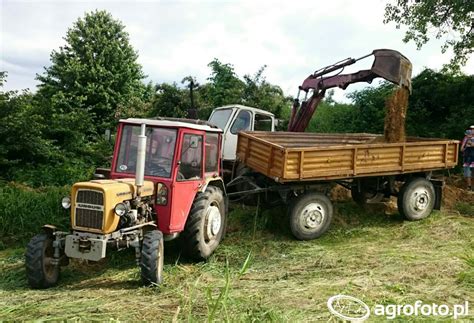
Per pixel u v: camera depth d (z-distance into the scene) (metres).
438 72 16.38
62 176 11.69
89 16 26.11
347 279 5.19
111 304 4.21
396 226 8.12
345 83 8.89
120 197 4.88
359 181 8.29
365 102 16.47
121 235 4.86
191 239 5.79
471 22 13.73
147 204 5.37
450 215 8.77
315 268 5.77
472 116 13.77
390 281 5.05
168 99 15.45
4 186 9.48
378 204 9.11
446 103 15.30
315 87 9.35
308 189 7.52
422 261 5.80
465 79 15.47
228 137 8.79
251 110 9.13
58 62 24.92
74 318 3.77
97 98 23.25
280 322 3.66
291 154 6.75
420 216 8.49
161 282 4.92
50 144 13.16
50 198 7.95
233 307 4.05
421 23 13.70
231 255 6.36
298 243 7.09
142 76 27.16
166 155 5.62
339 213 8.52
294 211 7.14
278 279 5.27
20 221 7.34
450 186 10.48
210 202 6.11
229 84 15.95
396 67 8.40
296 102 9.73
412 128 14.71
